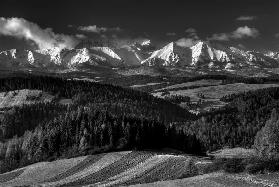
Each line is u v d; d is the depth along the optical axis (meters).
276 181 84.31
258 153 175.75
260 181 85.38
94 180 118.75
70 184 117.50
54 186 116.69
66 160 145.25
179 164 113.62
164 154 137.00
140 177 110.44
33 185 120.06
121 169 124.69
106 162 134.25
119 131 158.75
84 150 152.00
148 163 123.19
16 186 119.31
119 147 151.38
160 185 94.88
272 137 169.12
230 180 88.44
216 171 98.75
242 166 95.44
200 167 105.31
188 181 93.88
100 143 156.62
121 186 101.62
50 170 137.75
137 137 155.62
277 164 92.62
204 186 87.94
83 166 135.62
